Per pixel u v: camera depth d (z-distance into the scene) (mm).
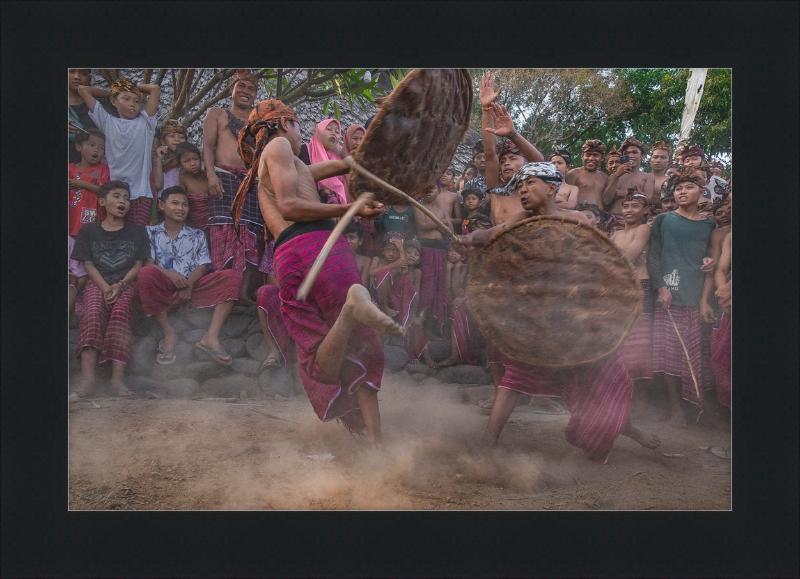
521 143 3703
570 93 6430
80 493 2357
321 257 1960
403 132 2725
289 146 2842
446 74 2775
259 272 4887
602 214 5109
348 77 5688
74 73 4574
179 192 4590
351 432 2898
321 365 2648
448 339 5125
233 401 4000
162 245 4516
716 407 4273
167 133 4906
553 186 3025
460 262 5277
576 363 2832
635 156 5270
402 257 4973
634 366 4246
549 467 2855
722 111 5789
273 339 4410
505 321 2936
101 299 4164
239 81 4859
